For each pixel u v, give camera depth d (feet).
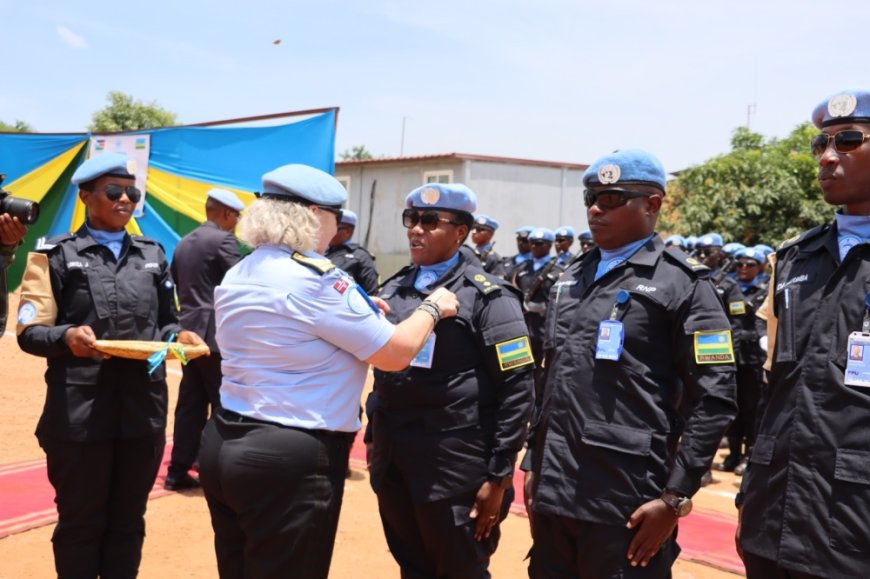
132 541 12.35
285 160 33.83
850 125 8.38
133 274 12.35
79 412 11.52
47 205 38.99
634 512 9.00
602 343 9.36
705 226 54.65
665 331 9.38
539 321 30.76
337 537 16.66
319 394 8.57
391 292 11.64
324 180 9.07
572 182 70.95
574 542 9.64
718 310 9.20
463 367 10.61
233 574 8.89
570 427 9.45
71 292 11.80
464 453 10.45
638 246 9.88
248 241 8.93
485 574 10.90
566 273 10.57
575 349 9.66
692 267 9.36
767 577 8.46
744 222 54.13
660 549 9.22
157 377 12.19
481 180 67.36
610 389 9.29
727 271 28.50
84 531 11.82
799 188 53.62
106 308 11.89
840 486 7.81
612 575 9.05
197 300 18.90
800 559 7.97
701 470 8.87
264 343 8.48
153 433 12.11
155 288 12.69
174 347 11.12
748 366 25.05
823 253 8.64
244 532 8.75
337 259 21.52
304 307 8.44
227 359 8.85
